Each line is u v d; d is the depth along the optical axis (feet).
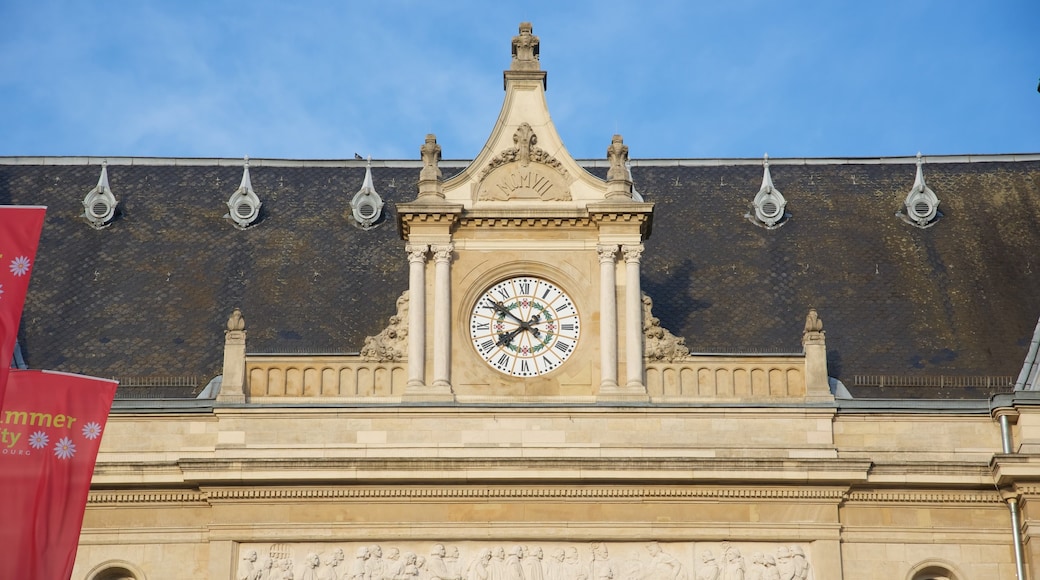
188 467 187.93
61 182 230.07
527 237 196.34
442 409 190.08
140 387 201.36
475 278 195.21
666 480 188.14
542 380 192.85
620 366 192.75
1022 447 190.08
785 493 189.37
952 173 231.09
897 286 214.28
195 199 227.61
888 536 189.88
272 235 222.07
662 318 209.15
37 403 175.94
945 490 191.01
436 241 195.62
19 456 174.60
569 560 187.73
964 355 205.57
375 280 215.10
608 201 195.21
